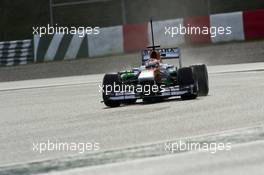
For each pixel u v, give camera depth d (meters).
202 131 28.55
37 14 115.81
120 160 23.70
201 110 35.16
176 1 111.31
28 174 22.75
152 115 35.00
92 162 23.86
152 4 112.19
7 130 35.09
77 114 39.12
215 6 106.12
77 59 89.50
